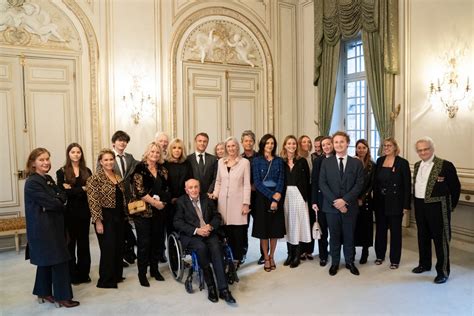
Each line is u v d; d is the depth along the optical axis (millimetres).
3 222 4926
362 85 6473
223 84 6820
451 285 3646
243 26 6934
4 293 3648
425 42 5148
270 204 4023
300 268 4191
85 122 5750
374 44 5832
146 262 3793
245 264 4348
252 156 4461
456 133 4797
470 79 4633
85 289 3697
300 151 4480
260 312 3162
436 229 3711
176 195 4098
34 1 5379
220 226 3811
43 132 5523
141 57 6066
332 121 6832
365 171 4281
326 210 4031
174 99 6332
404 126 5453
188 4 6410
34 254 3195
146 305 3338
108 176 3695
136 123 6055
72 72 5656
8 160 5355
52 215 3211
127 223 4371
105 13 5809
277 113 7316
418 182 3852
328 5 6625
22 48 5340
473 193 4324
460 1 4715
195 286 3756
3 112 5297
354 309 3188
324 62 6820
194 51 6527
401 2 5449
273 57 7227
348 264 4043
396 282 3738
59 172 3809
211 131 6746
